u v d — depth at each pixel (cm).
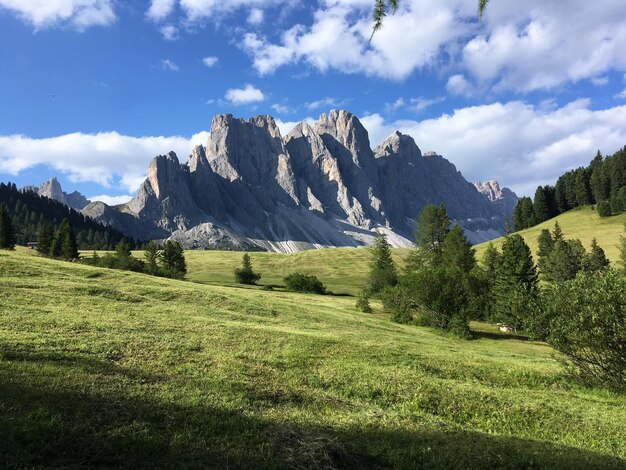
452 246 9000
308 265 17012
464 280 5984
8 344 1441
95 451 773
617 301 1941
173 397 1142
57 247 11700
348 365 1930
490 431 1278
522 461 961
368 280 10038
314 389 1501
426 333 4606
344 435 1036
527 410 1490
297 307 4469
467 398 1572
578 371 2186
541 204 18550
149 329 2203
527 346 4444
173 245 10675
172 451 813
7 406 888
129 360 1509
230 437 926
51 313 2303
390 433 1088
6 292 2794
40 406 909
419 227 9619
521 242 8688
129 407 1009
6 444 726
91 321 2180
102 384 1152
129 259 8669
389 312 6438
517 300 2508
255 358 1855
